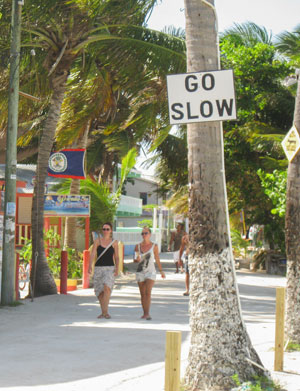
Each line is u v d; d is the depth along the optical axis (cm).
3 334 1574
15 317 1892
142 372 1159
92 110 3269
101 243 1911
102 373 1148
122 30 2717
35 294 2536
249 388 977
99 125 4631
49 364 1210
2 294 2183
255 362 1040
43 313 1998
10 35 2455
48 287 2561
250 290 2995
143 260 1870
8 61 2509
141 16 2698
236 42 4928
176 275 3875
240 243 5000
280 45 4878
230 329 1032
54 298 2420
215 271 1048
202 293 1048
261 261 4688
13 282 2203
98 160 4853
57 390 1018
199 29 1090
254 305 2336
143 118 3231
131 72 2780
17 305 2172
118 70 2794
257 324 1825
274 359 1257
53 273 3119
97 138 4672
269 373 1055
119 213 8125
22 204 4322
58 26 2542
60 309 2106
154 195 10544
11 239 2197
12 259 2197
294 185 1506
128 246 7738
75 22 2541
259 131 4372
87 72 2942
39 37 2658
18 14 2256
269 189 3578
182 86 1073
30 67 2698
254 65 4441
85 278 2933
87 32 2623
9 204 2200
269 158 4259
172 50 2748
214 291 1043
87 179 3703
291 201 1509
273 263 4472
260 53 4466
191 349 1044
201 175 1070
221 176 1077
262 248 4888
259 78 4509
